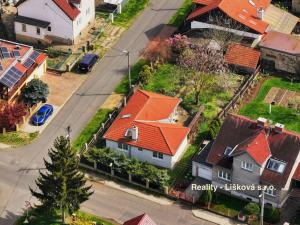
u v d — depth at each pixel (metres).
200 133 117.62
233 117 106.19
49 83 128.25
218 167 105.06
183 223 102.44
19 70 121.94
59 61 133.75
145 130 111.38
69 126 114.25
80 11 137.38
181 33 138.38
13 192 107.19
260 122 104.19
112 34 141.25
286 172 101.44
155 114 115.06
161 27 143.12
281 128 102.81
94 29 142.50
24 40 139.00
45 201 99.38
